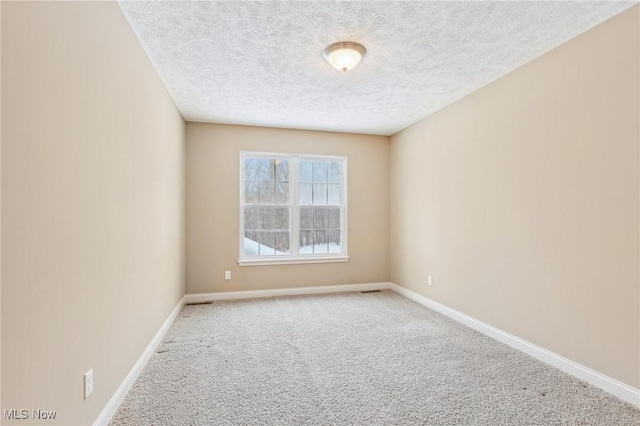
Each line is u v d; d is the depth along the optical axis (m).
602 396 2.02
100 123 1.66
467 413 1.86
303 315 3.65
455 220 3.54
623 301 1.99
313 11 1.98
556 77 2.41
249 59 2.58
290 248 4.68
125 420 1.78
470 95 3.31
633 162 1.94
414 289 4.34
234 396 2.03
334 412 1.87
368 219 4.93
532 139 2.60
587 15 2.03
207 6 1.92
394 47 2.42
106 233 1.74
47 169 1.23
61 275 1.32
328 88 3.19
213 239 4.32
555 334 2.41
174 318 3.48
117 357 1.90
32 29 1.14
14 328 1.06
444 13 2.01
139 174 2.29
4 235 1.02
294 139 4.63
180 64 2.65
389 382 2.20
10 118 1.04
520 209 2.71
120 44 1.93
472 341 2.91
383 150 4.97
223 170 4.36
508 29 2.19
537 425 1.75
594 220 2.14
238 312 3.76
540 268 2.53
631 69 1.94
